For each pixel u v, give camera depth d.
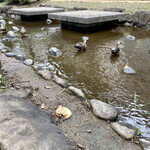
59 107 2.66
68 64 4.57
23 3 16.83
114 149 1.97
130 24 9.40
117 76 3.92
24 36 7.61
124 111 2.77
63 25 9.09
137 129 2.30
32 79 3.58
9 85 3.20
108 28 8.89
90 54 5.29
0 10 16.38
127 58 4.96
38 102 2.77
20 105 2.22
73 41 6.67
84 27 7.84
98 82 3.66
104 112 2.54
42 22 11.12
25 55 5.28
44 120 2.10
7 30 8.90
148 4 10.09
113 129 2.29
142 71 4.16
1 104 2.10
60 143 1.75
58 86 3.37
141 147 2.04
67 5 13.45
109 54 5.27
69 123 2.35
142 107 2.88
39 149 1.53
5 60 4.57
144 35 7.53
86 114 2.57
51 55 5.24
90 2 13.03
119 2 11.73
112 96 3.18
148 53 5.34
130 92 3.30
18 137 1.60
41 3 16.05
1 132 1.61
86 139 2.09
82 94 3.03
